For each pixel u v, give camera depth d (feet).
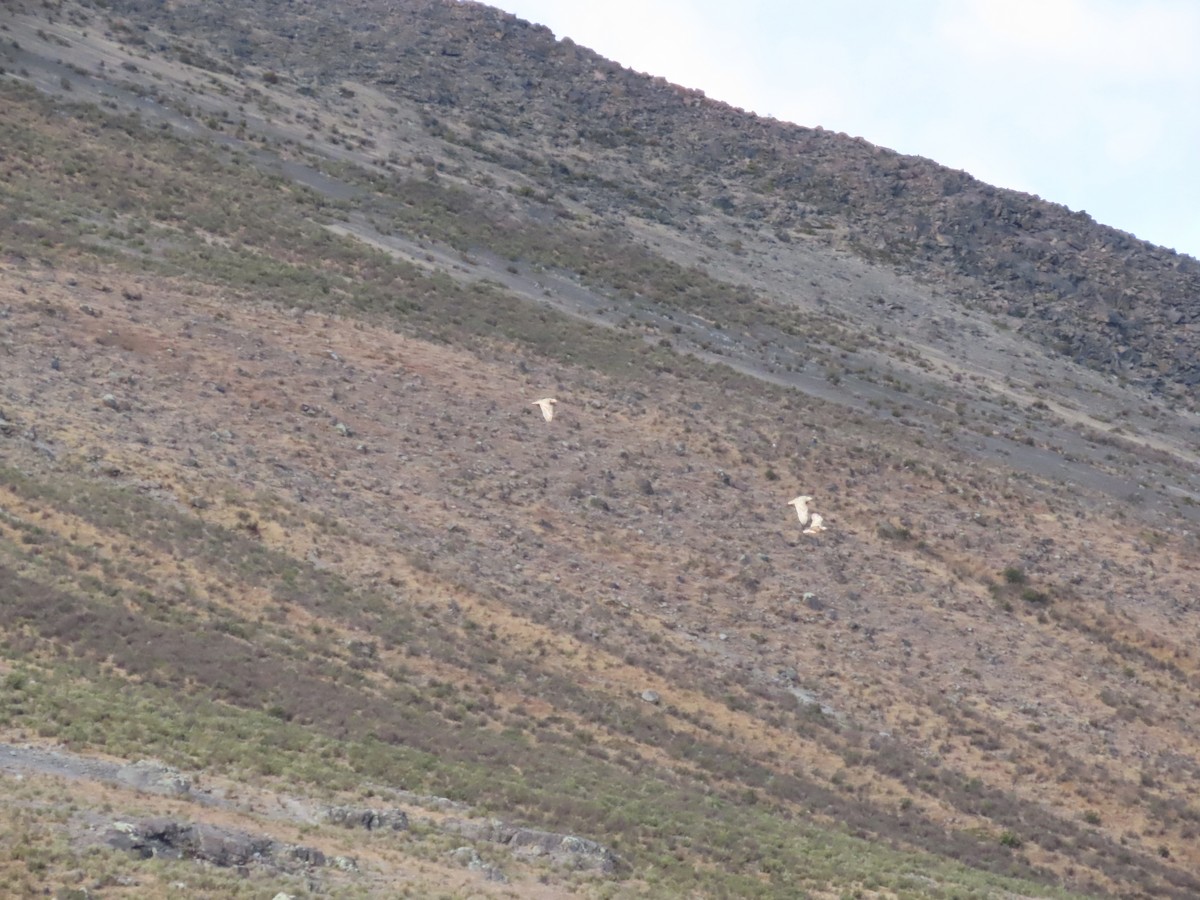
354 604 531.50
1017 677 652.89
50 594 447.01
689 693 548.72
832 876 388.78
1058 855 503.20
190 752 356.38
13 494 517.96
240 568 525.34
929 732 580.30
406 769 394.73
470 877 313.73
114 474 568.41
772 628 634.43
